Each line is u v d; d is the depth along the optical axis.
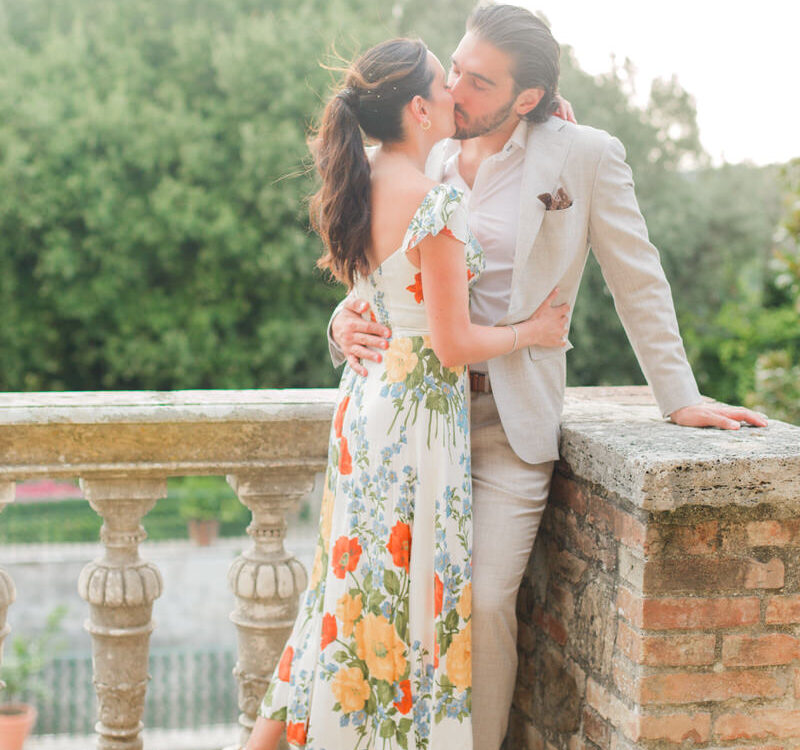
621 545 2.05
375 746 2.13
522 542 2.24
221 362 19.84
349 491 2.14
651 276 2.23
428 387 2.09
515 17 2.15
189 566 16.95
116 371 20.91
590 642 2.21
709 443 2.03
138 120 18.61
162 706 10.63
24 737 5.43
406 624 2.11
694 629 1.97
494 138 2.32
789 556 1.98
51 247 18.89
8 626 2.56
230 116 18.89
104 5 19.66
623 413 2.46
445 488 2.10
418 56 2.04
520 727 2.63
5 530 18.17
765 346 20.50
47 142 18.36
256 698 2.61
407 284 2.07
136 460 2.45
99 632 2.49
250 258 19.00
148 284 19.75
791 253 6.82
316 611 2.21
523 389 2.22
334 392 2.69
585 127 2.24
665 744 1.99
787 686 2.01
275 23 19.20
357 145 2.03
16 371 20.48
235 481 2.55
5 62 18.64
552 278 2.19
